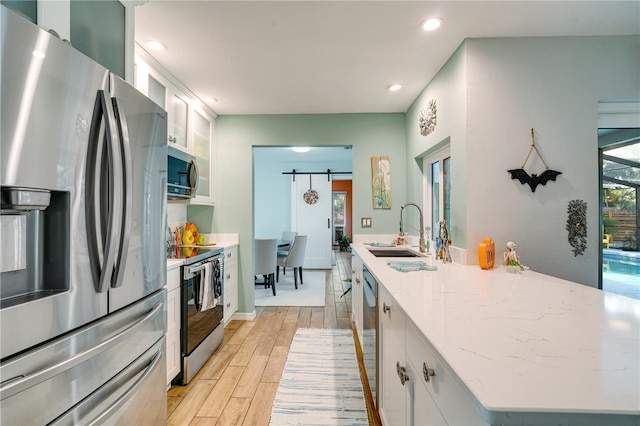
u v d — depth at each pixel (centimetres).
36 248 92
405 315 121
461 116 211
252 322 357
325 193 709
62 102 90
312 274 640
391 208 361
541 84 204
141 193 128
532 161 204
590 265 202
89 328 99
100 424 101
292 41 209
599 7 174
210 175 355
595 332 91
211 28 194
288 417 188
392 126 361
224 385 224
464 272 183
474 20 186
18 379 77
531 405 57
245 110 352
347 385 224
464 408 73
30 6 95
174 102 267
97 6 128
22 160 79
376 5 173
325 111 355
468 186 205
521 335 89
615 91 202
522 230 204
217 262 280
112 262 103
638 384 64
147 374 128
